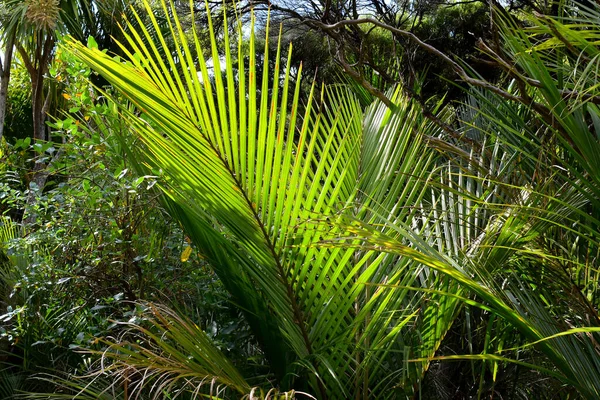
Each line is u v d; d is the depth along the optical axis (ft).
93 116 10.18
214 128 6.56
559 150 8.63
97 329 9.31
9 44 19.15
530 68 6.96
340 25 9.65
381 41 16.06
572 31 6.92
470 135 11.10
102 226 9.74
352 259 8.05
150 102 6.64
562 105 6.79
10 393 9.93
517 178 8.86
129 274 9.88
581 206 7.65
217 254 7.73
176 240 10.01
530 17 7.22
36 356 10.11
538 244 7.47
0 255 12.72
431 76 18.85
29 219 12.84
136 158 9.14
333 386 7.39
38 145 10.42
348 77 12.37
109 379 8.71
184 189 7.15
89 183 9.86
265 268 7.18
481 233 8.14
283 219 6.88
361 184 8.71
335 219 6.72
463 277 5.86
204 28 17.70
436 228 8.04
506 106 8.49
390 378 7.91
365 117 9.83
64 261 9.96
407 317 7.32
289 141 6.65
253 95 6.40
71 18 21.08
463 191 8.37
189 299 10.12
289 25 17.15
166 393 6.37
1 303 11.38
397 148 8.77
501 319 8.28
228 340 8.89
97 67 6.68
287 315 7.36
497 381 8.80
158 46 21.18
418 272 7.68
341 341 7.18
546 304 7.83
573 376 6.10
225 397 7.72
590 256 8.07
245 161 6.70
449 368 9.05
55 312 10.19
